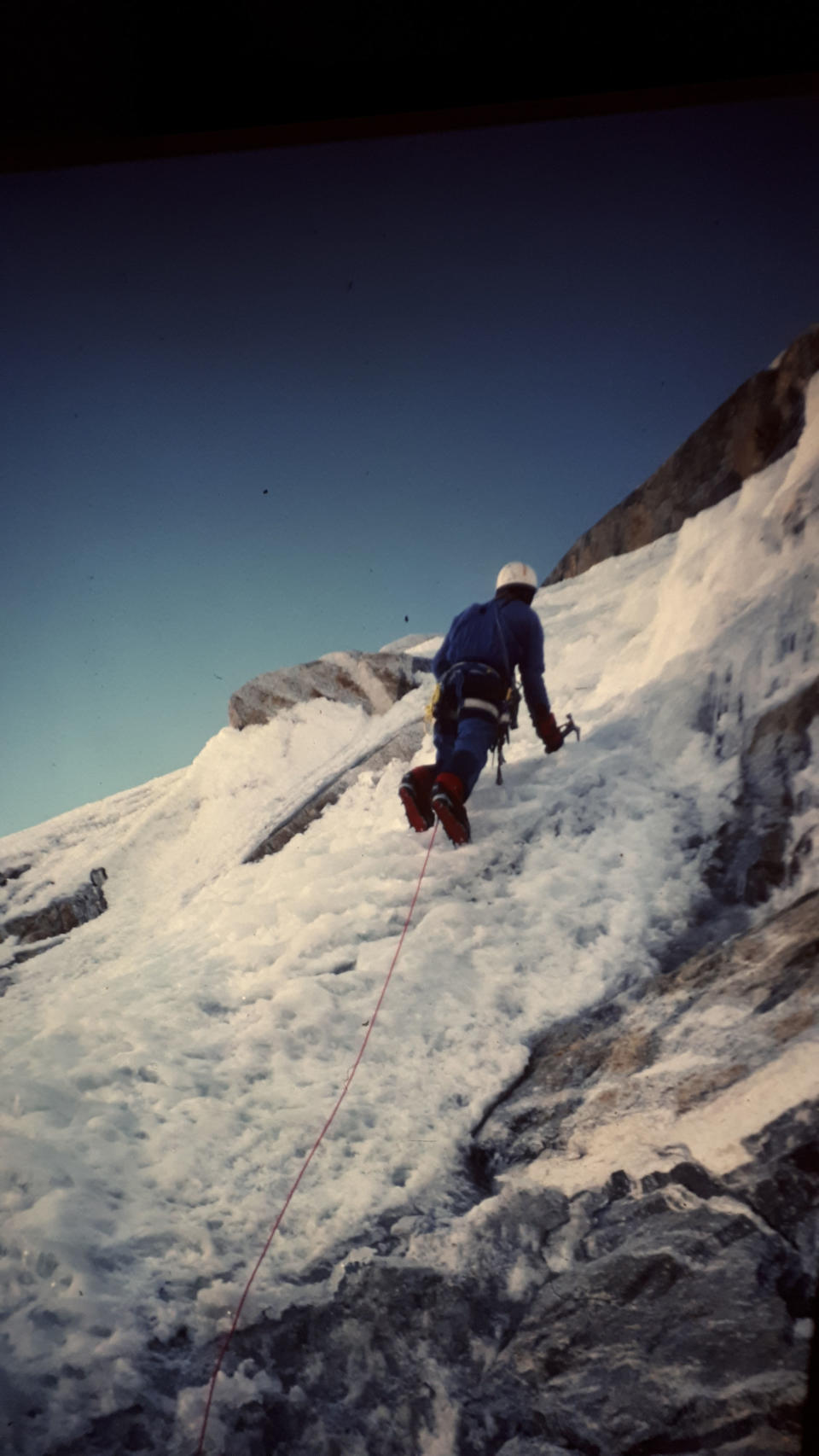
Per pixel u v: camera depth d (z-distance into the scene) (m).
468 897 3.32
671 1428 1.41
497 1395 1.59
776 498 3.85
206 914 4.01
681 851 3.04
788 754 2.98
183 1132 2.30
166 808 6.23
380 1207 2.04
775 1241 1.60
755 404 5.24
